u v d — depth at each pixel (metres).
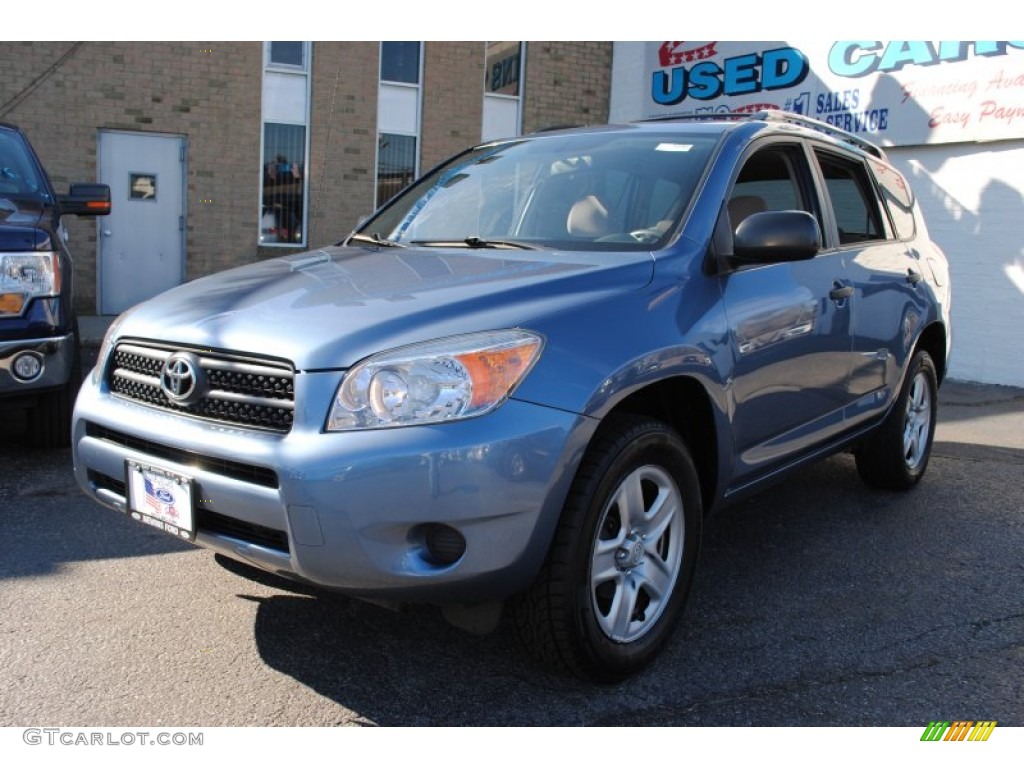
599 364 2.50
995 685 2.78
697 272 3.00
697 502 2.90
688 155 3.42
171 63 12.17
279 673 2.73
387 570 2.27
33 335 4.56
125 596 3.25
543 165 3.72
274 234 13.20
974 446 6.25
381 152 13.73
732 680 2.76
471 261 3.03
